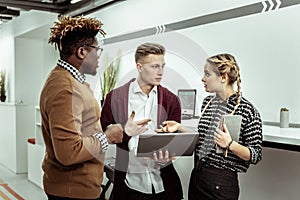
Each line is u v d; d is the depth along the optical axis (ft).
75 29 5.28
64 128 5.12
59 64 5.54
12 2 16.49
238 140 6.39
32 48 23.86
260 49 9.82
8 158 22.86
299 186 8.01
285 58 9.15
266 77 9.70
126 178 6.27
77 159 5.16
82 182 5.57
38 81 24.11
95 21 5.50
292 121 8.99
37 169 18.31
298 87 8.82
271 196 8.64
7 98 24.97
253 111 6.43
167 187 6.50
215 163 6.45
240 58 10.45
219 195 6.41
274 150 8.54
